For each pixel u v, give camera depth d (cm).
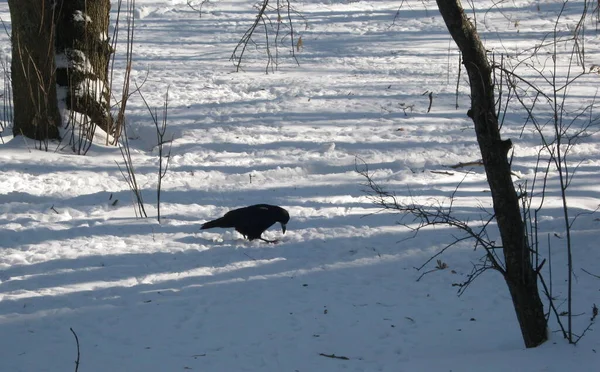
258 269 1209
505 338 936
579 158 1923
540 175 1761
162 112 2555
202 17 4697
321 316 1029
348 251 1284
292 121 2409
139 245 1322
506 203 845
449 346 920
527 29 4066
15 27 2044
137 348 924
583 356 830
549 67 3148
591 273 1159
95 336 962
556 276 1159
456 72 3159
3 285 1135
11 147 2028
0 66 3319
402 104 2591
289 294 1110
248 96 2812
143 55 3681
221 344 938
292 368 862
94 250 1292
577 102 2572
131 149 2178
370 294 1112
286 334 967
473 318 1019
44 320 1012
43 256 1260
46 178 1791
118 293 1105
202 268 1212
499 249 1270
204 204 1576
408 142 2122
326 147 2061
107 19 2228
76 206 1554
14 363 880
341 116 2464
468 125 2325
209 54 3700
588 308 1025
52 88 2077
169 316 1026
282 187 1703
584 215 1423
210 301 1080
